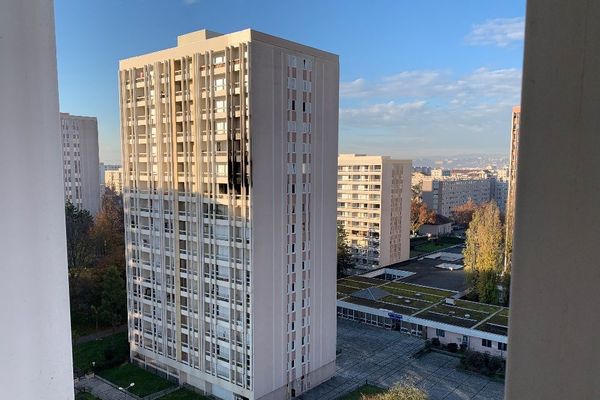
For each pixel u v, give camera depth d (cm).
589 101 30
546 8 31
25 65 42
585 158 30
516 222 34
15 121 42
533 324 33
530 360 33
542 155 32
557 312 32
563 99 31
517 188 33
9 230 42
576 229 31
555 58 31
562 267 32
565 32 30
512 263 34
